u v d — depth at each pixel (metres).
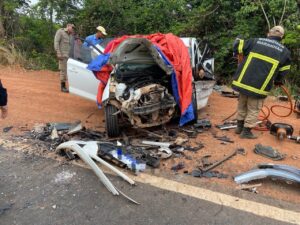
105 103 5.11
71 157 4.45
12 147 4.86
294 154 4.77
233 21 10.61
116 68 5.14
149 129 5.62
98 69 5.24
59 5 13.85
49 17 14.36
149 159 4.38
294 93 8.64
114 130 5.17
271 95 8.55
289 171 3.94
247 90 4.98
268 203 3.52
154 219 3.25
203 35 11.08
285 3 9.41
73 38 6.57
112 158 4.28
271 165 4.08
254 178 3.88
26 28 14.73
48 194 3.67
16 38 13.80
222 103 7.58
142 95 4.96
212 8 10.74
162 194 3.67
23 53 13.06
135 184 3.86
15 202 3.53
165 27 11.92
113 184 3.87
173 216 3.30
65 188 3.79
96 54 5.94
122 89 5.02
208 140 5.22
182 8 11.95
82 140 5.10
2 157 4.54
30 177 4.02
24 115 6.38
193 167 4.29
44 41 14.11
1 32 13.92
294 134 5.61
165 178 4.00
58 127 5.56
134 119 5.00
